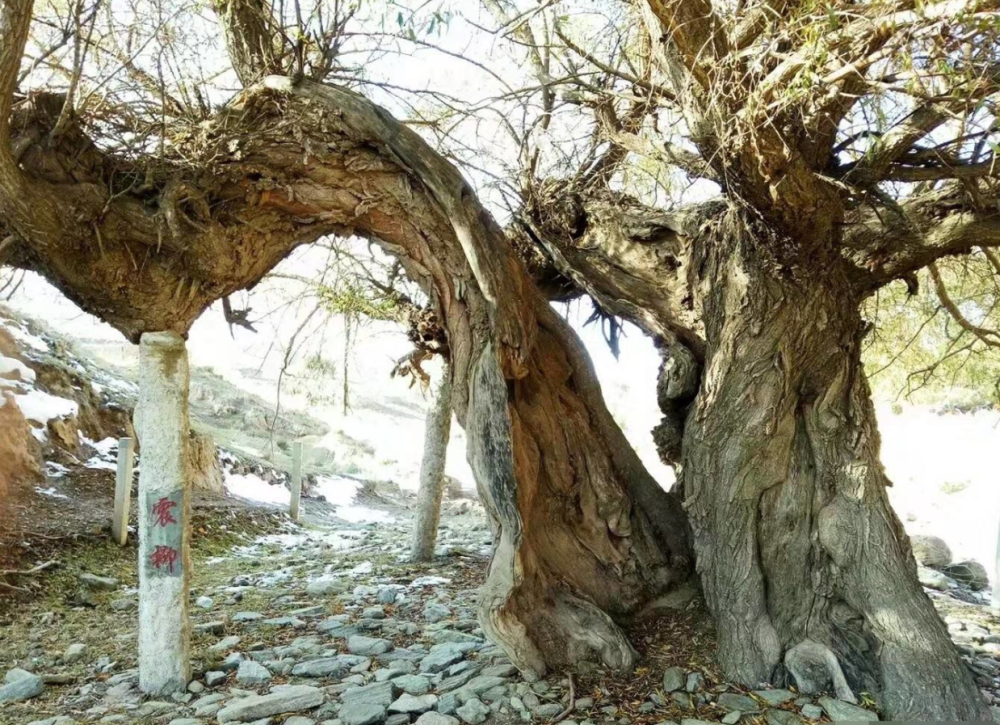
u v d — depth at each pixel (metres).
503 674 5.09
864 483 5.06
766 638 4.97
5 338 12.45
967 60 3.23
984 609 8.13
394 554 10.40
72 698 5.10
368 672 5.43
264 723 4.50
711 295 5.57
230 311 5.91
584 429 5.89
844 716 4.41
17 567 7.80
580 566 5.62
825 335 5.16
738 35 4.09
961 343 8.74
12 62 3.68
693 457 5.49
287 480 17.33
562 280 7.55
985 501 15.59
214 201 4.98
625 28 5.89
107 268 4.60
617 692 4.78
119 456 9.52
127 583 8.44
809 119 4.09
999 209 4.86
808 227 4.76
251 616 6.91
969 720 4.32
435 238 5.30
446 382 9.91
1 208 4.16
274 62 5.38
